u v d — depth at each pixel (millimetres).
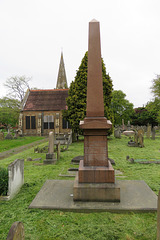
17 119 39875
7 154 13352
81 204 4219
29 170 7738
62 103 30797
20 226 2527
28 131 30359
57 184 5711
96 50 4727
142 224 3514
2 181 4820
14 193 5004
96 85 4688
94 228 3387
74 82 18875
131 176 6664
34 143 19578
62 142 16375
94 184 4348
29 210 4094
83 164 4762
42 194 4898
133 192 4965
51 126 30047
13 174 4945
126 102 44938
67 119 19312
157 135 24969
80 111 17312
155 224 3514
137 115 45656
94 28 4797
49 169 7887
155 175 6754
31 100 31906
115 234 3193
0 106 38375
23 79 39438
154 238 3102
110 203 4246
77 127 17391
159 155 10945
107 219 3688
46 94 32719
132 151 12453
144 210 3969
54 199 4555
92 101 4684
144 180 6180
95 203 4250
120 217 3766
